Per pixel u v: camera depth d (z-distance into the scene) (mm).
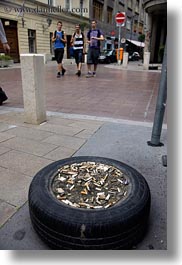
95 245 1454
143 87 8062
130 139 3393
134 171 2027
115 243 1479
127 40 41719
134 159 2816
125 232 1491
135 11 48406
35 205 1588
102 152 2977
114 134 3576
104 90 7355
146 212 1628
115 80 9758
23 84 3793
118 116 4574
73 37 10414
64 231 1451
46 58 21422
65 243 1475
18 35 19859
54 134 3525
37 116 3887
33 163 2656
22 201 2029
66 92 6922
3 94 5289
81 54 10531
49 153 2910
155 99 6152
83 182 1880
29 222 1813
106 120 4270
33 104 3826
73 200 1661
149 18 18172
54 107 5219
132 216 1510
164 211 1938
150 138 3441
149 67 16344
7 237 1682
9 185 2240
